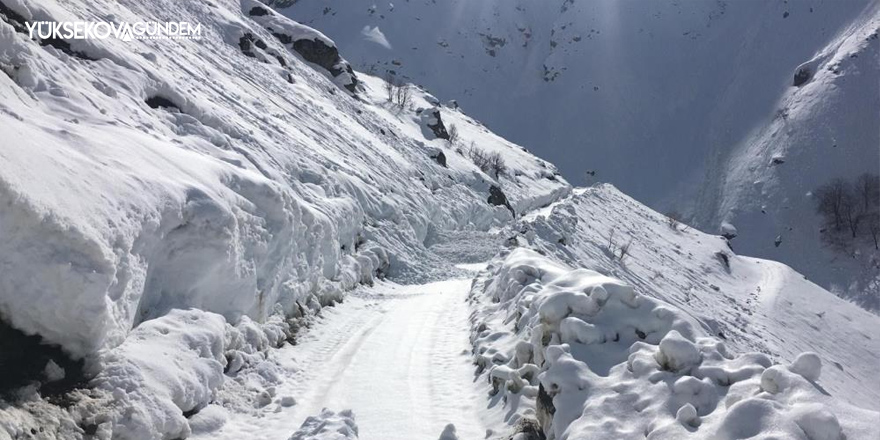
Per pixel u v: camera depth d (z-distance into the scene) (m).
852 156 104.00
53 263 5.31
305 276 11.79
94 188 6.22
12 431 4.82
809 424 4.29
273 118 23.66
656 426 4.88
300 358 9.36
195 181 8.48
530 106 159.75
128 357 6.20
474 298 13.63
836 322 54.75
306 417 7.14
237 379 7.75
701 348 5.73
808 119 112.94
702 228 110.25
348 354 9.73
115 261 5.84
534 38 176.50
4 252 5.06
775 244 97.38
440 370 9.12
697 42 160.38
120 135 8.68
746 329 43.88
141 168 7.63
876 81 113.62
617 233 52.34
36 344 5.51
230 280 8.56
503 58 172.12
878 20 125.81
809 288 60.88
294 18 171.50
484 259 27.48
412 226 26.33
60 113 9.02
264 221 9.92
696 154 131.25
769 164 110.69
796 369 5.11
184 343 7.05
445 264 23.84
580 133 149.50
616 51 165.38
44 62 10.20
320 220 13.21
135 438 5.59
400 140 44.97
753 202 106.06
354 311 13.16
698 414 5.00
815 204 98.75
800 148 109.06
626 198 71.69
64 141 7.04
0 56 9.06
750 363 5.34
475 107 159.38
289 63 43.78
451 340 10.78
